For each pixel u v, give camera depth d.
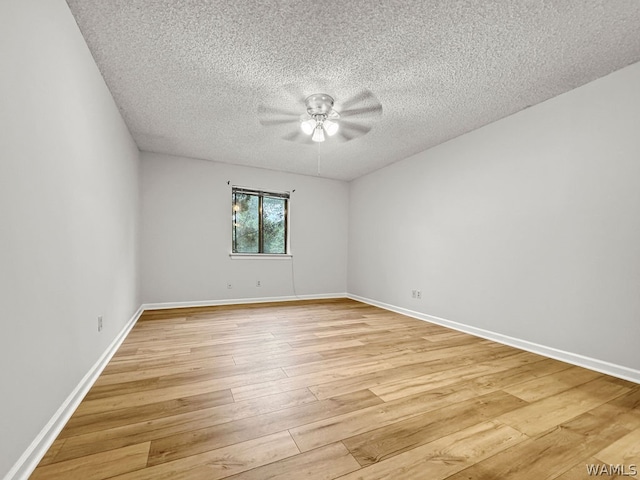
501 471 1.05
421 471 1.05
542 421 1.38
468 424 1.35
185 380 1.79
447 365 2.09
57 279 1.30
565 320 2.21
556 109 2.33
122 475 1.00
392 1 1.47
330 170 4.64
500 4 1.48
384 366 2.05
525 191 2.52
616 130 1.98
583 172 2.14
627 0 1.44
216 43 1.78
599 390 1.71
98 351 1.91
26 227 1.06
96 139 1.91
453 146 3.25
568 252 2.21
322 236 5.07
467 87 2.25
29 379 1.06
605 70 2.01
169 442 1.19
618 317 1.94
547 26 1.62
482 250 2.89
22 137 1.04
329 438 1.23
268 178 4.62
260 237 4.70
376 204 4.56
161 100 2.46
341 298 5.12
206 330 2.93
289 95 2.38
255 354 2.26
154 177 3.89
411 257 3.81
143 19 1.58
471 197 3.02
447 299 3.26
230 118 2.82
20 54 1.03
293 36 1.72
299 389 1.68
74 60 1.54
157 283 3.91
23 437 1.02
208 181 4.21
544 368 2.05
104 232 2.06
